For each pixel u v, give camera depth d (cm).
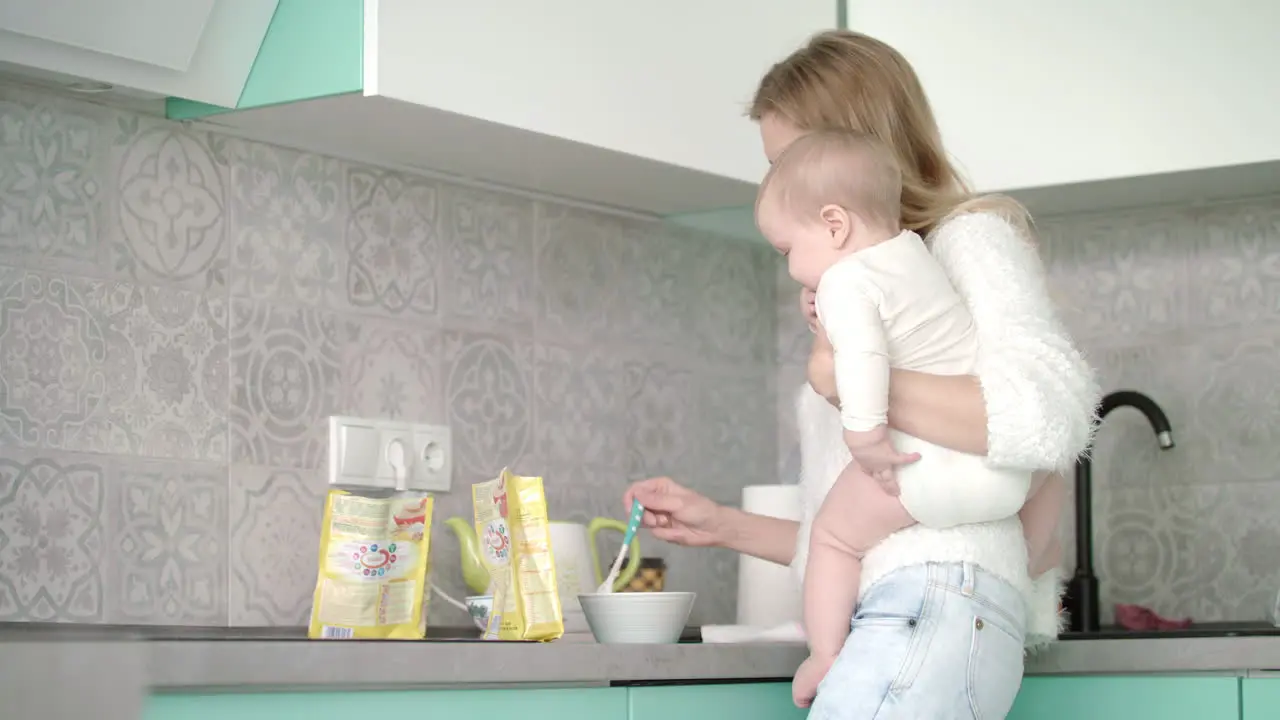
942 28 243
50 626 171
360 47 180
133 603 186
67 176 184
